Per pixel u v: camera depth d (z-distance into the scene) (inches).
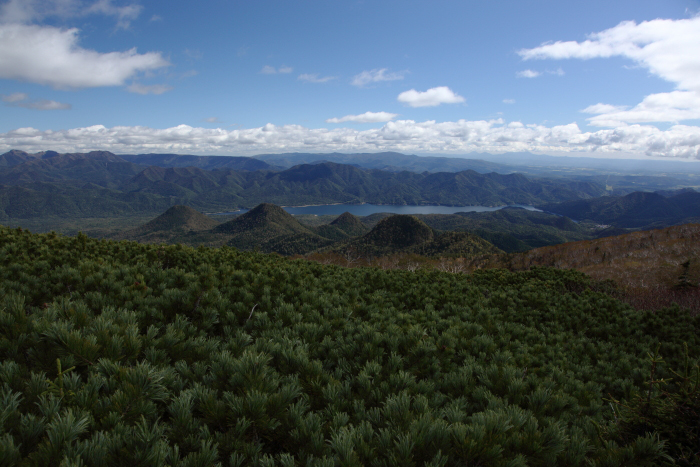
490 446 76.9
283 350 122.3
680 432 93.9
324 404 105.0
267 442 87.0
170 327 128.9
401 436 79.3
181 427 79.0
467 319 264.1
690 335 304.7
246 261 343.6
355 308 236.1
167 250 356.8
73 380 78.4
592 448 95.4
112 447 64.0
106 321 111.6
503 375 134.6
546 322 328.5
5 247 280.2
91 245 345.1
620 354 254.4
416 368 141.2
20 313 103.4
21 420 64.9
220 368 101.3
